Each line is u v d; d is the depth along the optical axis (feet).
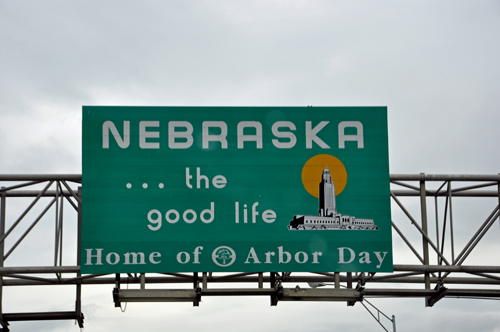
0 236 60.75
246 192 57.72
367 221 57.82
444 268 59.72
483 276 61.05
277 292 56.44
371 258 57.41
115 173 57.26
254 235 57.16
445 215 62.80
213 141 58.29
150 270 56.18
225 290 56.70
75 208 62.34
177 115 58.49
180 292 56.08
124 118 58.08
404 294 59.52
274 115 58.90
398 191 67.46
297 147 58.54
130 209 56.90
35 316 61.31
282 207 57.62
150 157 57.72
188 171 57.72
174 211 57.16
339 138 58.85
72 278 60.59
